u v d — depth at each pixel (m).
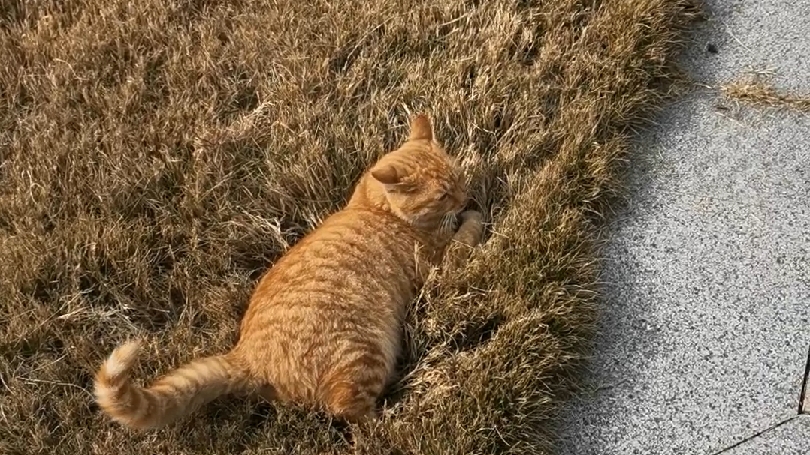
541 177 1.44
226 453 1.25
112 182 1.50
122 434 1.26
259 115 1.59
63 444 1.27
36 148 1.55
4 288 1.39
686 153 1.50
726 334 1.31
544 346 1.27
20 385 1.30
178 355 1.33
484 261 1.35
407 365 1.31
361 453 1.22
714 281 1.36
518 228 1.38
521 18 1.67
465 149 1.51
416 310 1.33
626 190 1.46
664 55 1.58
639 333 1.32
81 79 1.65
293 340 1.23
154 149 1.56
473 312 1.32
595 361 1.30
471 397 1.24
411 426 1.23
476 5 1.73
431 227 1.39
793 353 1.28
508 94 1.56
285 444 1.24
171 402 1.18
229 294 1.38
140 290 1.41
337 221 1.36
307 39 1.69
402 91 1.60
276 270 1.31
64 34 1.73
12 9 1.78
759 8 1.66
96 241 1.43
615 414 1.25
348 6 1.72
